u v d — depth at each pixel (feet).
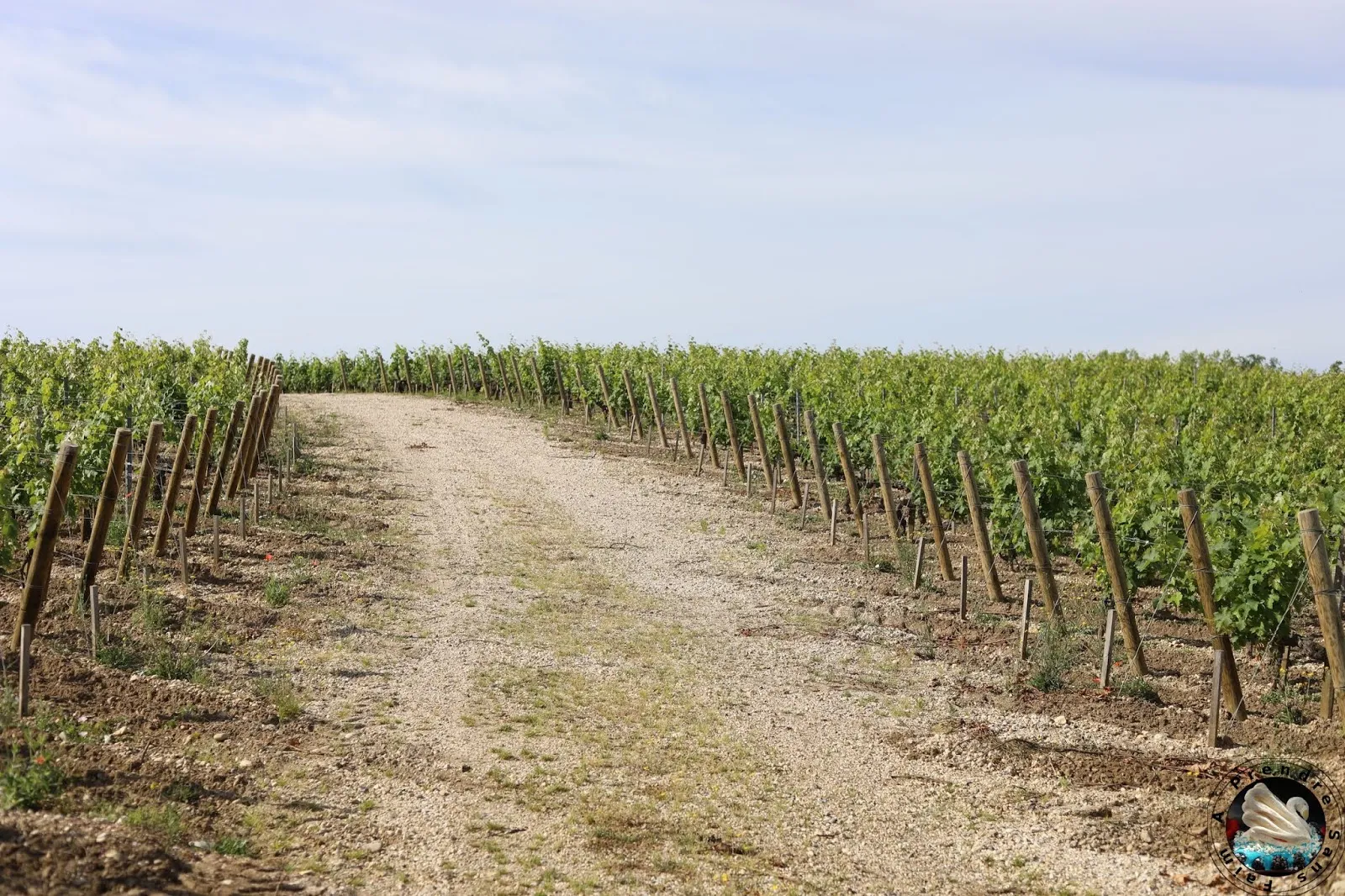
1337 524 39.14
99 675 30.27
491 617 43.16
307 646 37.06
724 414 82.58
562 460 83.25
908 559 53.26
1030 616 44.83
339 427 95.55
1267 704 33.55
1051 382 87.45
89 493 44.45
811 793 27.55
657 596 48.42
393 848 22.58
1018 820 25.94
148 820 21.43
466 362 136.67
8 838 19.20
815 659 40.09
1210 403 76.43
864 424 69.10
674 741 30.83
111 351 80.33
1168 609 44.37
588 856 22.95
